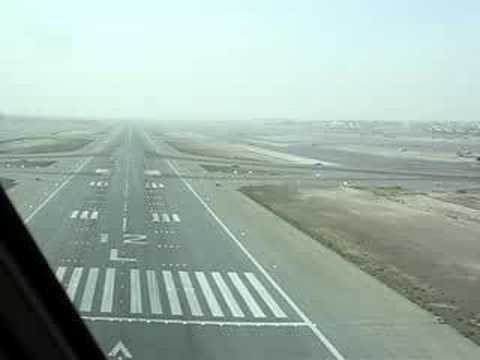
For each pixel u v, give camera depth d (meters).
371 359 19.44
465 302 27.95
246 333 21.31
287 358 19.02
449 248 42.34
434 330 23.11
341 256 37.19
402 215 58.09
